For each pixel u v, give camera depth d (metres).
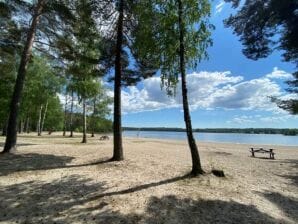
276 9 9.08
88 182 9.70
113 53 14.48
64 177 10.20
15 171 10.65
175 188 9.47
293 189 10.37
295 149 31.25
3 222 6.36
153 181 10.24
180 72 11.44
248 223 7.01
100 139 36.88
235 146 34.34
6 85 29.69
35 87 34.94
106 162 13.38
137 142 33.47
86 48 16.16
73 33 14.92
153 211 7.44
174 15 10.81
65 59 15.84
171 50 10.89
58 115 59.50
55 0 14.00
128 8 13.35
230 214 7.50
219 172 11.45
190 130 11.52
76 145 22.20
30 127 68.62
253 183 10.83
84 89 25.14
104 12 13.79
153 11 11.11
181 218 7.11
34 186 8.95
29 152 15.30
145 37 11.27
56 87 37.09
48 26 15.05
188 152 20.98
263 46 11.03
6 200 7.61
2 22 14.42
